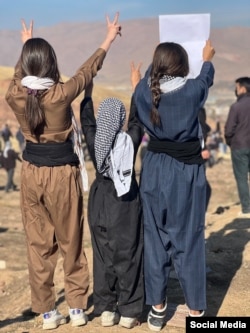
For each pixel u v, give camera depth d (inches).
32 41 112.1
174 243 115.0
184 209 113.6
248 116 226.8
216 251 171.3
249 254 165.6
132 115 119.6
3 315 165.2
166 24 118.2
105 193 117.5
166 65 110.2
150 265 117.0
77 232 119.4
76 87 113.9
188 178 113.0
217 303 134.6
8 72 1222.3
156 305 119.0
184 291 116.9
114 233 116.2
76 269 121.7
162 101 111.0
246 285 144.6
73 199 117.3
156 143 115.3
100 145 114.0
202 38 118.0
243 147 227.6
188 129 111.7
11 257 254.4
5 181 544.7
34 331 124.1
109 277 120.9
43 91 111.5
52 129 114.3
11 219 361.4
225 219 226.1
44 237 120.8
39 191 116.6
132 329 121.3
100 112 114.9
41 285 121.7
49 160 115.3
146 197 116.3
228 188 511.5
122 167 113.7
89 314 132.3
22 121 115.7
